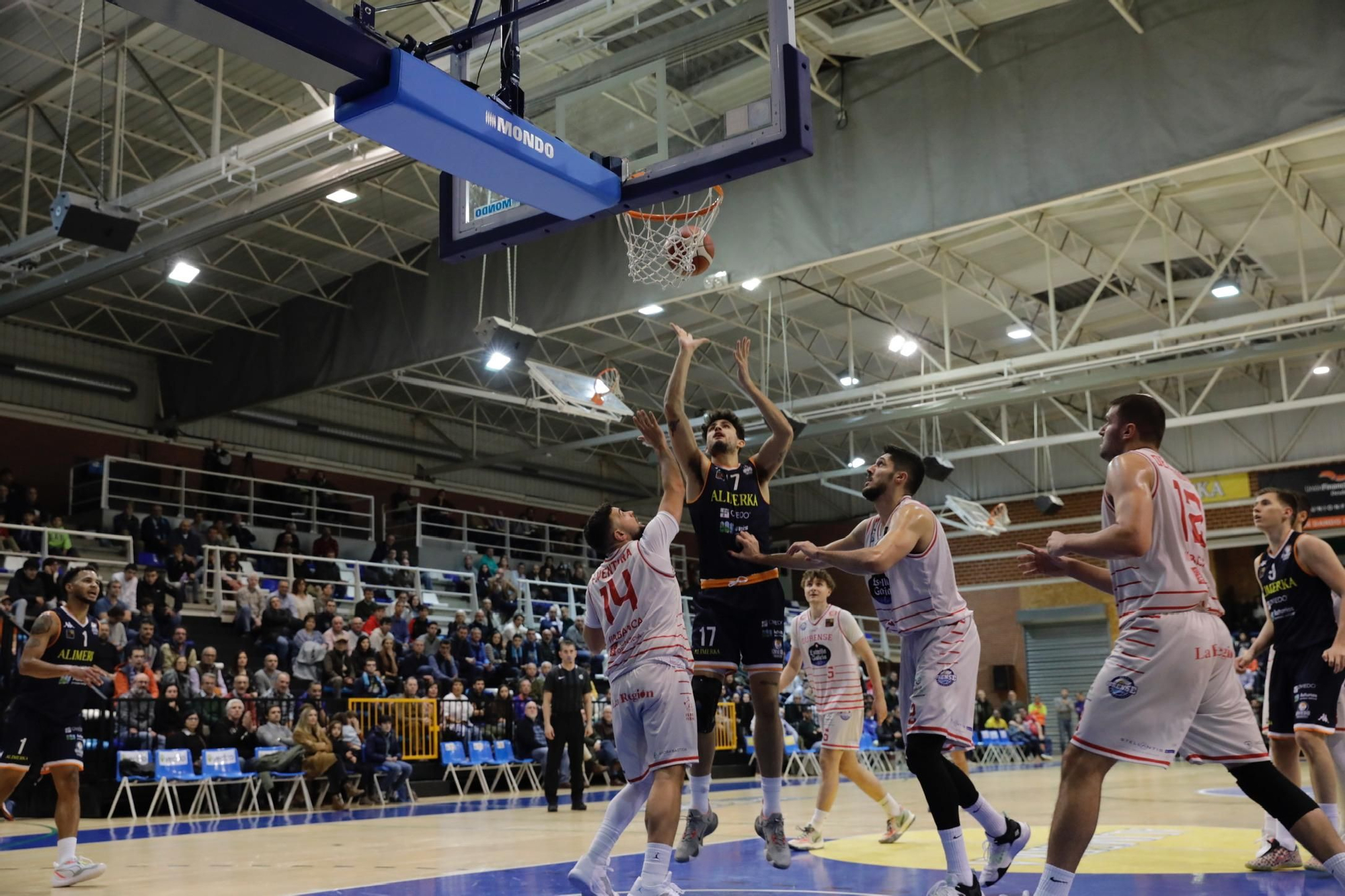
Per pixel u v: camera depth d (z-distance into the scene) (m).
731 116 5.92
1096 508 31.80
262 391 23.41
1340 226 20.16
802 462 35.50
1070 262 21.73
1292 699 6.16
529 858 7.38
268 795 13.52
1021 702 32.47
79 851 8.37
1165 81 13.90
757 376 28.38
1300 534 6.14
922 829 8.76
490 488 31.73
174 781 12.94
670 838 4.65
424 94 4.76
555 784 12.59
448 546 27.28
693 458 6.26
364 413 29.08
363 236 20.86
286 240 20.97
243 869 6.93
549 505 33.06
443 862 7.18
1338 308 17.77
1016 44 15.15
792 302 23.56
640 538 5.09
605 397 20.73
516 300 19.33
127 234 14.75
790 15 5.89
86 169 19.09
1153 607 4.07
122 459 22.69
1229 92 13.40
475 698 18.27
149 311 23.56
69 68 16.28
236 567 21.06
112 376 24.62
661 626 4.91
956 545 34.00
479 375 27.02
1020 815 10.05
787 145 5.67
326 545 24.09
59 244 16.03
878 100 16.25
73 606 6.71
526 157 5.32
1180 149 13.67
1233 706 4.11
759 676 6.25
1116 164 14.12
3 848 8.68
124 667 14.68
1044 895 4.01
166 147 17.77
